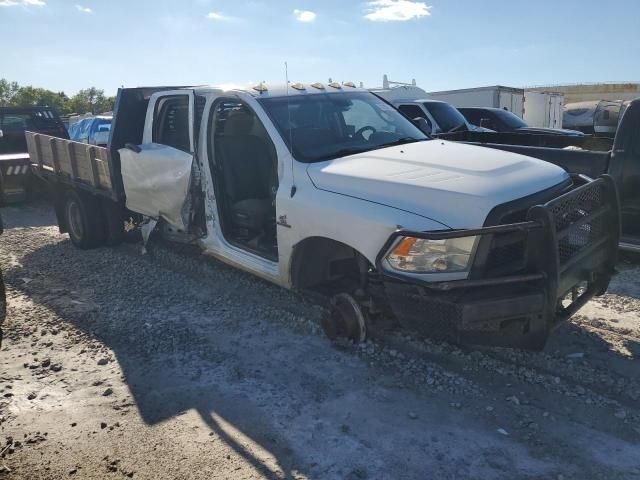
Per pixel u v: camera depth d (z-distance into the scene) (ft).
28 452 11.35
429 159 14.62
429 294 12.40
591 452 10.87
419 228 12.46
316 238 14.96
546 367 14.11
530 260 12.35
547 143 32.24
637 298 18.52
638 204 21.40
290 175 15.61
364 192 13.79
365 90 20.18
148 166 20.54
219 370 14.39
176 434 11.80
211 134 18.54
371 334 15.56
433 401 12.69
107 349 15.75
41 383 14.02
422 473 10.43
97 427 12.14
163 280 21.30
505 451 10.96
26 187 37.96
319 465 10.73
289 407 12.64
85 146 24.34
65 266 23.80
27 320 17.84
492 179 13.10
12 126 43.19
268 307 18.07
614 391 13.03
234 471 10.63
